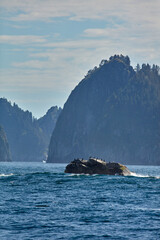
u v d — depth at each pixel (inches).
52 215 6254.9
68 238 4995.1
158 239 4975.4
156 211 6599.4
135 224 5684.1
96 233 5211.6
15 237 5012.3
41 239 4940.9
